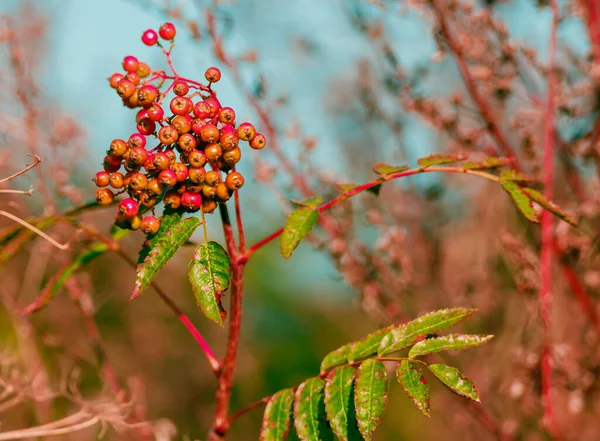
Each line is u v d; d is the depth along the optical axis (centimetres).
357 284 126
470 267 146
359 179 153
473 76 121
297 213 98
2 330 132
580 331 131
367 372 93
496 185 141
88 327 125
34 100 121
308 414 95
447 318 96
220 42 123
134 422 121
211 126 94
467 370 136
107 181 95
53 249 123
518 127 120
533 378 122
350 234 129
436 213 141
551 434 119
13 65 120
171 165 94
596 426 128
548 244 121
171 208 95
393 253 126
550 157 120
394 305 126
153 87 94
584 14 119
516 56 121
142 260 94
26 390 114
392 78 125
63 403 132
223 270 94
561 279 130
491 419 127
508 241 122
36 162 101
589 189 121
